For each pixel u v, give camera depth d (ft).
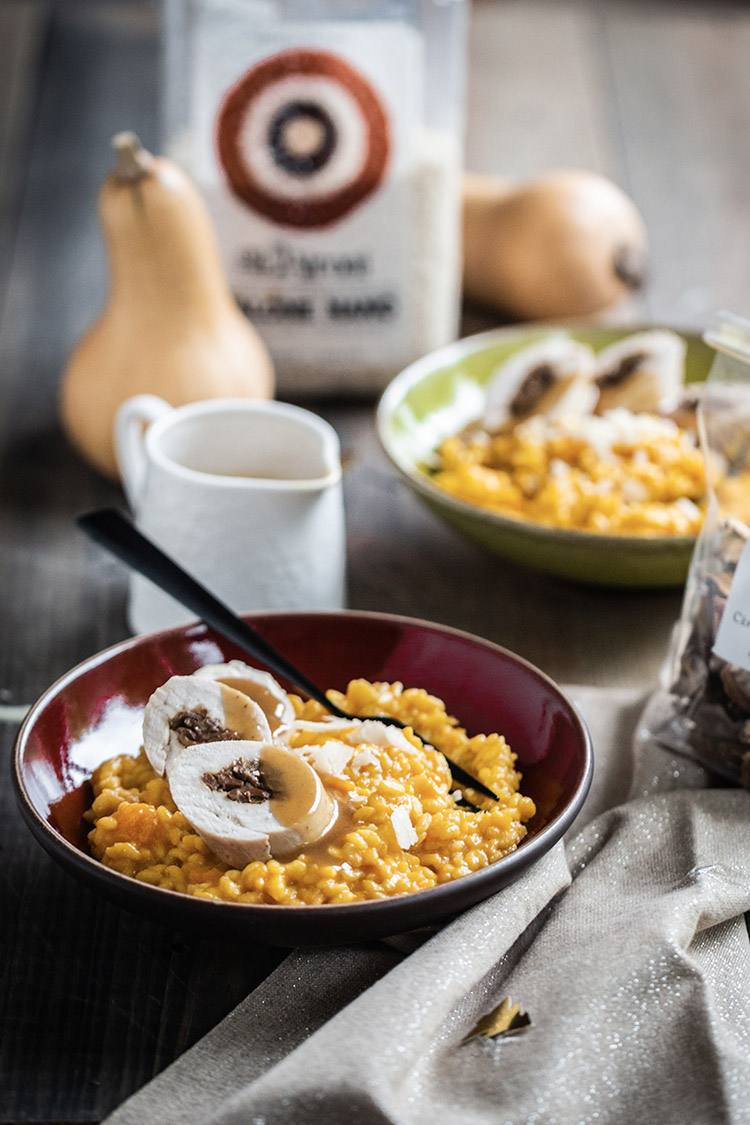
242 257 4.27
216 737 3.10
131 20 6.06
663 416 4.00
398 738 3.14
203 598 3.31
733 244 4.94
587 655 3.66
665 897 3.06
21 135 5.33
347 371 4.36
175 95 4.26
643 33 6.06
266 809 3.00
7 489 4.04
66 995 3.07
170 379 3.93
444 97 4.29
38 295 4.68
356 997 3.01
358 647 3.35
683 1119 2.78
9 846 3.27
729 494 3.31
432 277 4.31
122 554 3.34
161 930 3.16
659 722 3.38
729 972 3.05
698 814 3.21
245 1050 2.95
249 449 3.66
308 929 2.87
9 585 3.79
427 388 4.06
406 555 3.91
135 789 3.14
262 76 4.16
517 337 4.17
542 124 5.45
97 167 5.21
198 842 3.02
